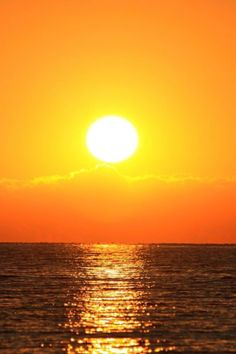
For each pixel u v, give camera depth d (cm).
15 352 10306
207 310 14512
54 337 11375
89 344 10881
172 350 10519
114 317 13475
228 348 10656
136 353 10312
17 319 13075
